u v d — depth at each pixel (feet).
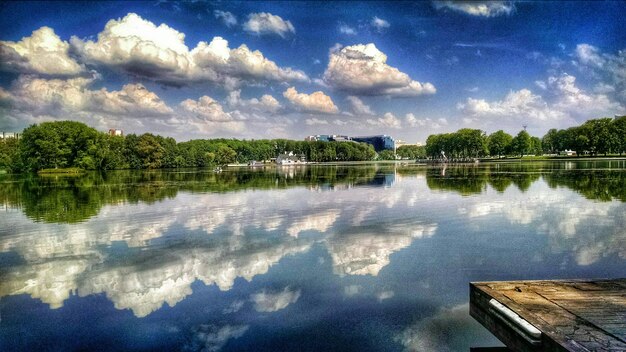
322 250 70.95
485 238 77.15
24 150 456.04
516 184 182.70
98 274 60.29
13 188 226.17
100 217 111.34
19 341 40.09
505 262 61.72
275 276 57.57
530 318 35.73
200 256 68.59
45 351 38.24
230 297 50.21
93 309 47.55
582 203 117.70
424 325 41.93
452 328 41.34
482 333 40.40
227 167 626.64
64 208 132.05
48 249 76.02
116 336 40.78
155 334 40.98
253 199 148.46
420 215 104.12
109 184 246.88
